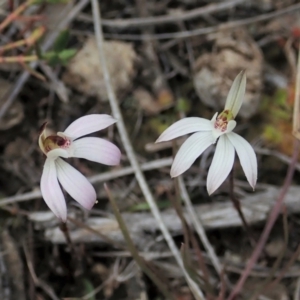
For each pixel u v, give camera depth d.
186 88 0.38
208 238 0.35
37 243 0.34
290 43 0.38
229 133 0.28
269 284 0.32
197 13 0.39
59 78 0.37
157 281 0.31
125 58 0.38
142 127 0.37
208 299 0.32
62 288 0.34
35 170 0.36
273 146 0.36
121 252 0.34
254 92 0.36
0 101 0.36
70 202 0.34
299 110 0.34
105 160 0.27
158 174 0.36
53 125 0.37
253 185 0.28
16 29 0.38
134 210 0.35
